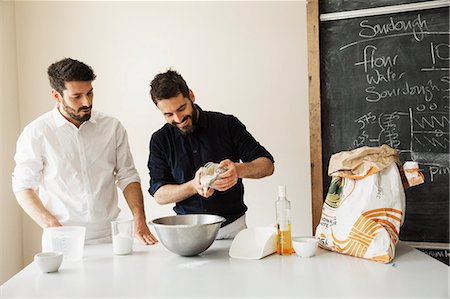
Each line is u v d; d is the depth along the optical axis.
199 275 1.49
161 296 1.30
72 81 2.04
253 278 1.44
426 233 2.28
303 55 3.09
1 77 3.08
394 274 1.43
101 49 3.26
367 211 1.65
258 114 3.13
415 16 2.29
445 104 2.27
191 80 3.19
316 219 2.36
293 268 1.53
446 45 2.25
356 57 2.37
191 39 3.19
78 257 1.73
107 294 1.33
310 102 2.38
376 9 2.31
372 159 1.69
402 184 1.76
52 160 2.27
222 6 3.15
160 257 1.75
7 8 3.18
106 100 3.26
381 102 2.34
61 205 2.31
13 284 1.45
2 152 3.07
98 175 2.35
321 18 2.39
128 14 3.24
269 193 3.12
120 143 2.43
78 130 2.29
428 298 1.21
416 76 2.30
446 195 2.26
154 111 3.22
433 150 2.29
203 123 2.15
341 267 1.53
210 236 1.67
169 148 2.16
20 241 3.26
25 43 3.28
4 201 3.08
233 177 1.78
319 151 2.36
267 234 1.78
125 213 3.26
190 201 2.16
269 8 3.11
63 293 1.35
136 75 3.23
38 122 2.28
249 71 3.13
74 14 3.26
